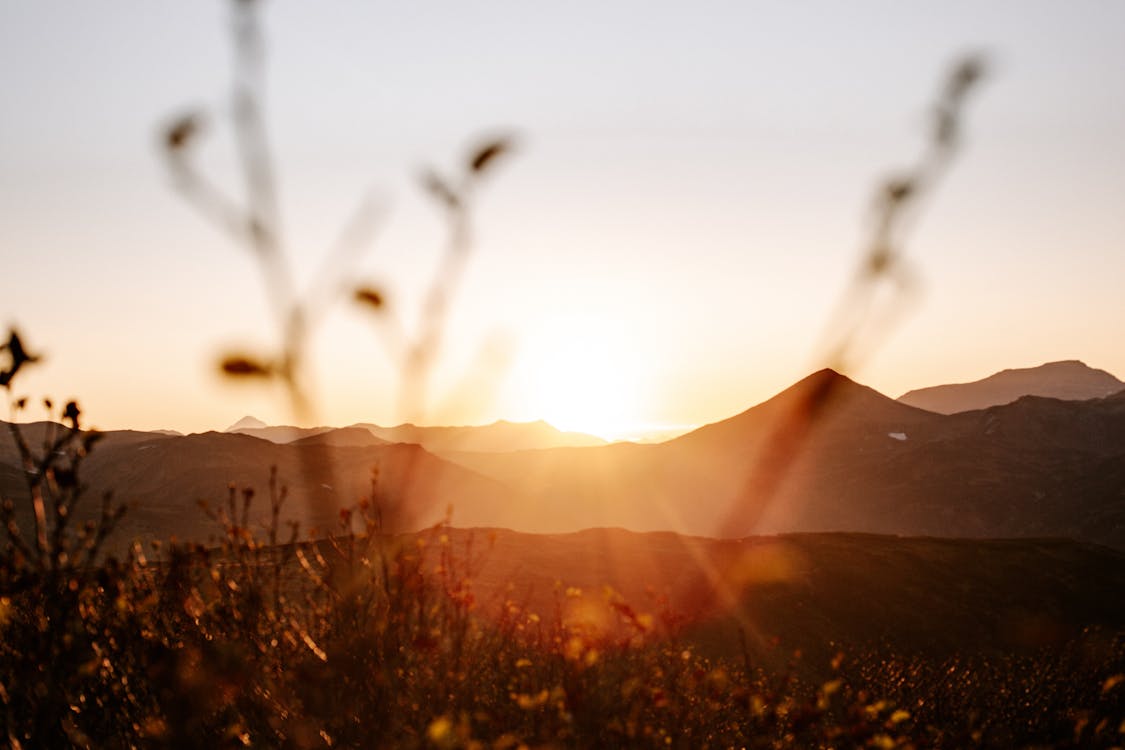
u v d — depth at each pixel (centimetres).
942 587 4488
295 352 98
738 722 418
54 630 303
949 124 86
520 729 332
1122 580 4956
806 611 3753
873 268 88
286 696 293
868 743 364
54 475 266
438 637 330
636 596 2992
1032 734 566
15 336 183
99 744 311
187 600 337
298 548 331
